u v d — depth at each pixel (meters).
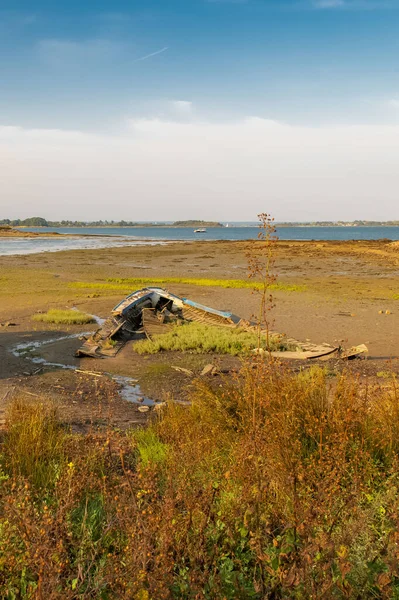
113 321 16.58
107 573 2.71
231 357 13.34
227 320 17.09
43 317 18.66
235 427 5.50
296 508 3.14
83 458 5.11
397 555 2.70
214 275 39.59
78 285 30.30
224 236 169.50
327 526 3.14
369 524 3.33
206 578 2.71
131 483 3.67
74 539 3.28
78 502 3.92
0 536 3.05
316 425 4.88
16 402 7.41
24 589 2.76
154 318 16.67
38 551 2.59
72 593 2.49
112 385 10.74
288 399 5.16
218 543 3.13
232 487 3.78
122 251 70.44
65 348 14.44
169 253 66.19
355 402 5.40
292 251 67.00
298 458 4.11
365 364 12.31
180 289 28.75
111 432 5.82
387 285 31.36
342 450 4.32
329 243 84.62
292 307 21.53
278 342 13.95
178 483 3.69
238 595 2.60
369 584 2.67
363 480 4.15
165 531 2.82
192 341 14.54
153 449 5.46
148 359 13.33
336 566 2.66
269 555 2.88
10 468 4.95
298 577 2.53
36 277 35.66
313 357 12.95
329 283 32.75
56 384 10.85
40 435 5.67
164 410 8.13
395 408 5.35
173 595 2.56
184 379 11.27
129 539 2.90
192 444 4.88
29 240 116.94
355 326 17.41
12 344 14.80
